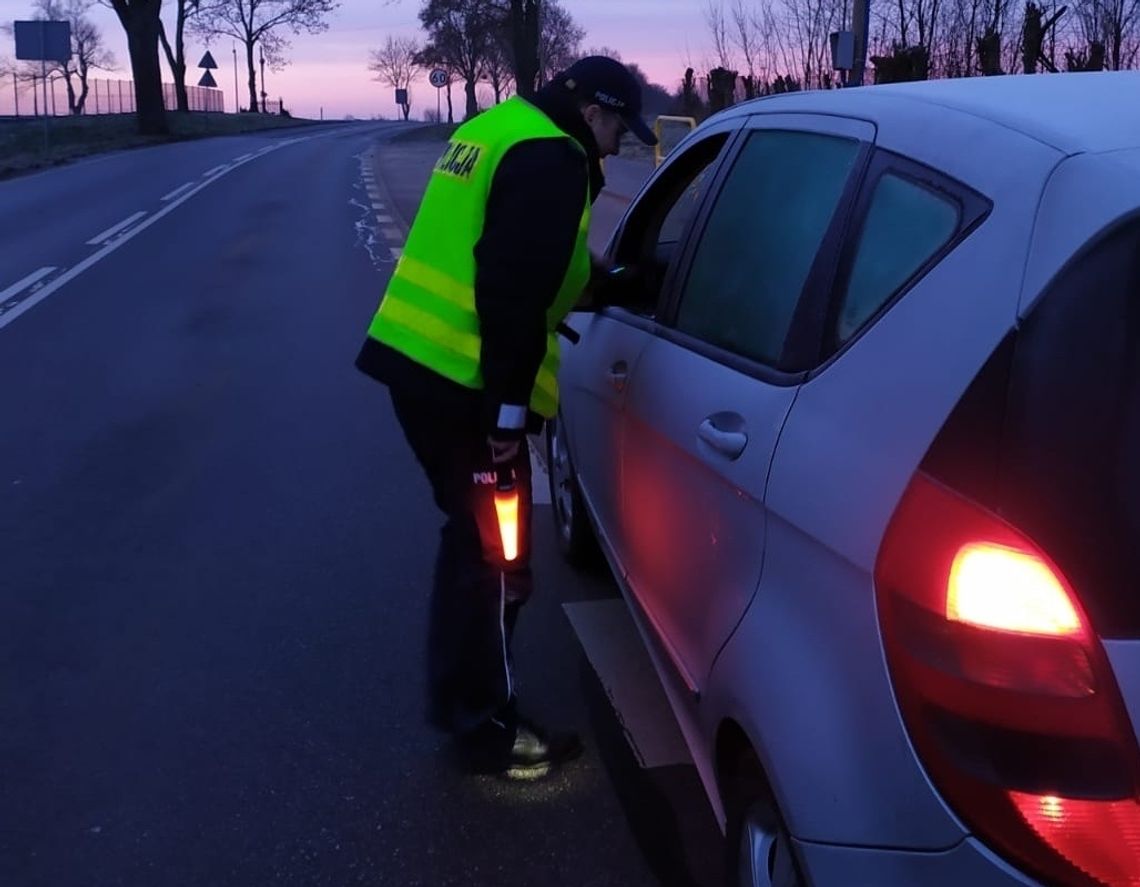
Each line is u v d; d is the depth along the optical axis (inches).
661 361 131.6
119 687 162.2
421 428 133.6
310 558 206.7
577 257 129.8
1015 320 76.5
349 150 1444.4
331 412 302.7
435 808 135.9
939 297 84.1
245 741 149.5
